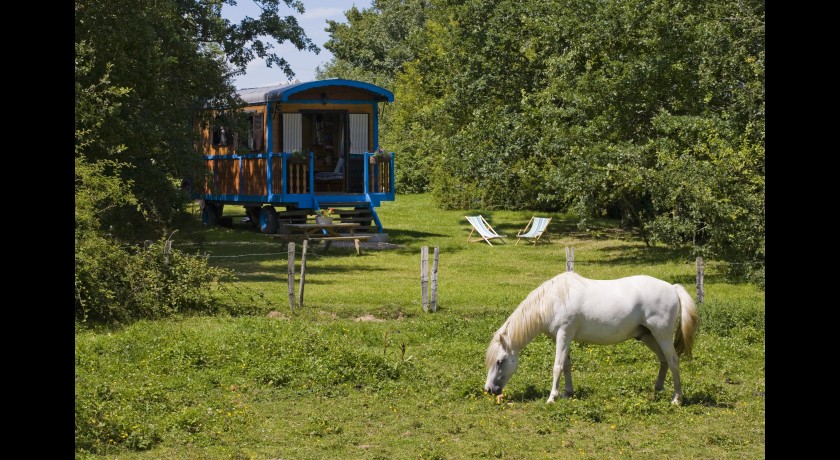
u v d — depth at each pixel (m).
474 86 33.19
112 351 13.24
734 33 23.89
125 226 23.22
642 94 25.33
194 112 30.12
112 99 21.02
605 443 9.66
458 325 16.14
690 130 23.88
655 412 10.89
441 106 35.66
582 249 29.78
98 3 21.23
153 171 22.77
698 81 24.80
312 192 29.78
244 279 21.50
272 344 13.28
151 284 16.81
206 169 25.77
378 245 29.42
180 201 24.31
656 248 29.14
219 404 10.85
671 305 11.21
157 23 24.08
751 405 11.27
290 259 17.36
